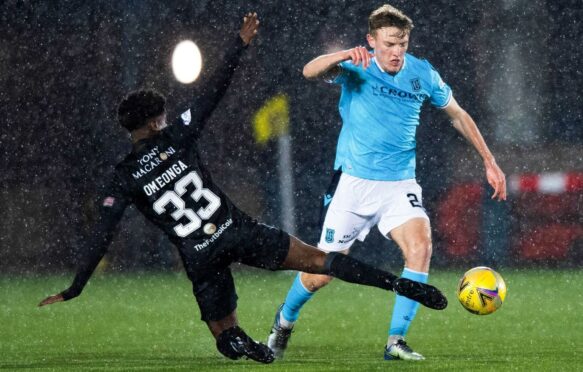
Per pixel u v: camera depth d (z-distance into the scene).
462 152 71.06
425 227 26.30
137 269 60.84
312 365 24.09
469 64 78.50
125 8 71.62
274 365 24.27
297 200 68.94
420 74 26.77
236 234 21.31
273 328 26.98
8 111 68.06
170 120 72.25
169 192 21.11
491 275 24.28
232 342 21.73
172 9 72.88
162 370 23.45
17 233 63.06
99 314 38.91
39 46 69.75
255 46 74.00
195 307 41.19
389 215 26.77
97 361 26.02
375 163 26.80
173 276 56.22
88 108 68.31
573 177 62.69
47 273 58.91
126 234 61.31
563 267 61.03
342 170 27.31
